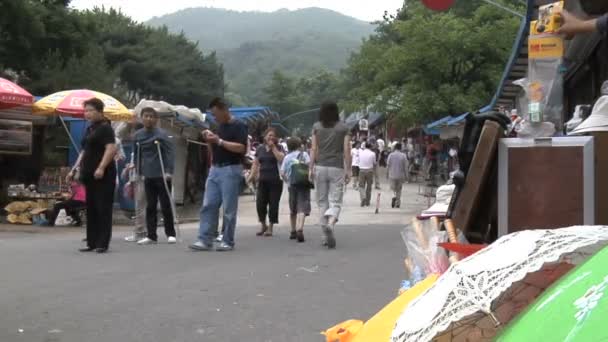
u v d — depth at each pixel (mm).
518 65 12336
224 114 8789
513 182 3316
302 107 119500
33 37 27672
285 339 4715
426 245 3504
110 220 8758
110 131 8617
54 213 13516
